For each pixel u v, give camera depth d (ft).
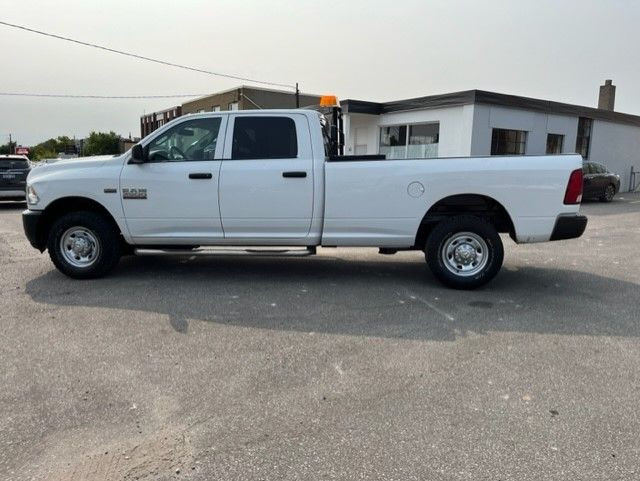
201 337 15.10
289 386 12.05
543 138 69.77
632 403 11.37
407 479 8.75
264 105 123.85
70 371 12.78
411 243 20.18
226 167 20.21
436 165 19.56
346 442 9.81
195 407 11.06
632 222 45.19
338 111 25.90
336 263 25.40
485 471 8.96
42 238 21.98
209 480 8.72
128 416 10.70
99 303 18.28
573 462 9.22
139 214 20.75
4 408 11.00
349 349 14.28
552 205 19.34
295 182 19.97
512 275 23.35
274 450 9.55
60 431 10.16
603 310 18.07
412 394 11.70
